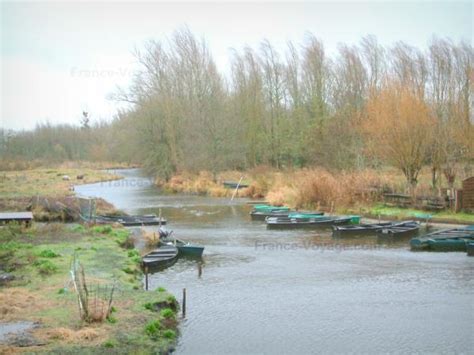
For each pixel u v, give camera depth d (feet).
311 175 146.10
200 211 145.48
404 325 54.03
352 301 61.93
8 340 45.32
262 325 54.13
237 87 229.66
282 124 217.77
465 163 142.00
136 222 118.73
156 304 56.44
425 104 137.18
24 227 102.89
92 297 57.06
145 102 216.33
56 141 351.05
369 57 211.20
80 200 128.47
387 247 93.04
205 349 47.83
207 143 211.61
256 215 129.59
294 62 225.15
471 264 79.05
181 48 221.25
